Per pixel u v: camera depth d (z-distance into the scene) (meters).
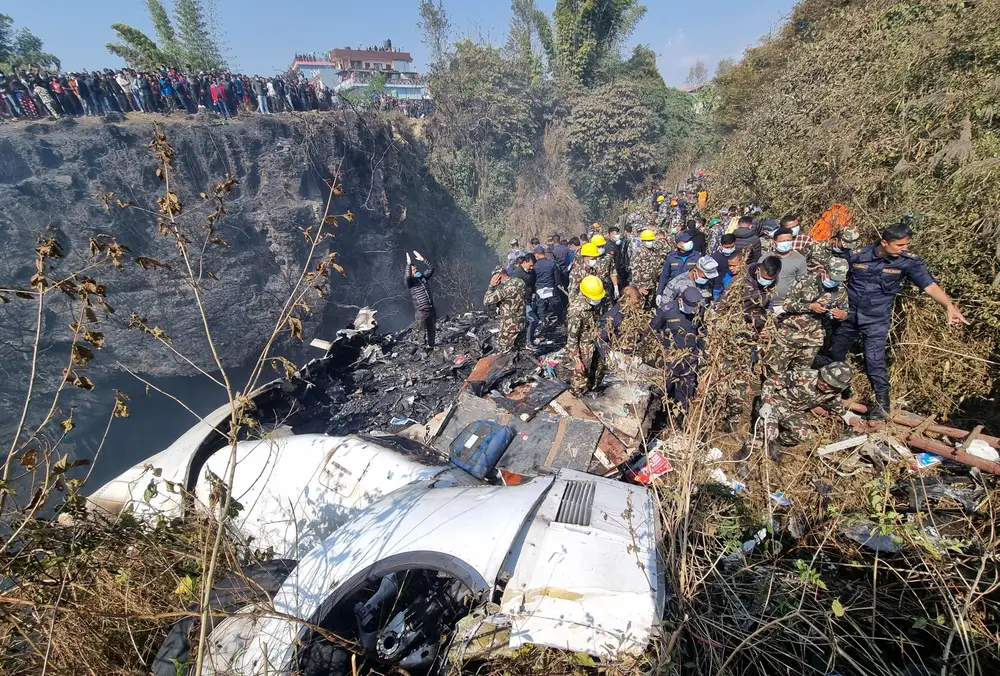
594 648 1.85
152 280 14.88
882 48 7.98
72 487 2.24
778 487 3.32
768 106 10.83
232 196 16.45
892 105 6.88
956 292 4.50
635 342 4.73
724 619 2.37
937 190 5.34
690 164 23.84
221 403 16.78
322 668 2.04
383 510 2.72
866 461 3.45
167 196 2.47
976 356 4.02
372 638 2.18
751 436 3.74
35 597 2.13
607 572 2.08
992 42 5.82
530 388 4.67
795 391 3.57
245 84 18.50
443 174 25.95
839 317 3.88
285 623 2.15
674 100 27.45
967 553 2.56
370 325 8.04
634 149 24.89
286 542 3.32
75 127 14.13
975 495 2.90
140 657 2.27
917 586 2.47
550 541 2.22
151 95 16.41
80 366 2.23
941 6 7.14
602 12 26.81
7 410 13.10
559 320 8.22
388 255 21.44
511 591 2.07
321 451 3.64
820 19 13.31
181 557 2.63
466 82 25.16
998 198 4.55
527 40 27.97
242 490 3.58
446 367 6.82
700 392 3.27
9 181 12.94
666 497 2.84
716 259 5.47
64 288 2.19
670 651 1.90
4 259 12.91
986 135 5.30
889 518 2.56
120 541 2.48
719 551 2.70
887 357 4.52
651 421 4.34
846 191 6.62
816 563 2.71
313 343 7.25
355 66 44.38
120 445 14.99
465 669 1.94
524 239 25.75
